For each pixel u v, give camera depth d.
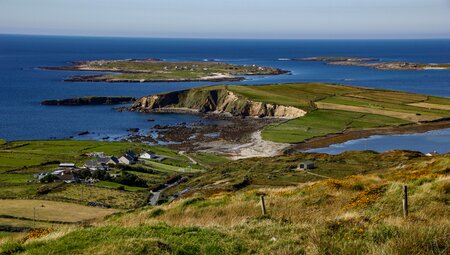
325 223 17.11
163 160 114.44
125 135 146.38
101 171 95.12
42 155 116.50
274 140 134.62
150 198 79.56
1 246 16.89
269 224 18.45
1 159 111.12
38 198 74.06
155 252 14.56
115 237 16.94
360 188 29.44
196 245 15.48
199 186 79.50
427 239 13.62
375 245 13.75
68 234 17.89
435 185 23.75
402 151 86.81
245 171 83.38
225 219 23.22
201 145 131.88
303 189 30.72
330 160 86.00
